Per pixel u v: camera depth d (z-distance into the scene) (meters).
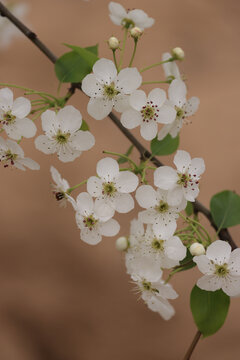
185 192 0.60
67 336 1.10
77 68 0.63
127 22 0.65
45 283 1.14
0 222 1.20
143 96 0.60
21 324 1.10
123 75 0.60
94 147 1.26
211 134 1.28
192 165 0.60
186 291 1.09
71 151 0.61
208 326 0.59
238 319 1.05
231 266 0.59
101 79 0.60
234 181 1.21
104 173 0.60
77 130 0.60
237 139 1.27
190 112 0.62
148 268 0.61
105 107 0.60
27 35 0.63
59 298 1.13
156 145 0.64
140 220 0.60
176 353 1.06
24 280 1.15
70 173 1.24
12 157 0.61
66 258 1.17
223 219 0.63
